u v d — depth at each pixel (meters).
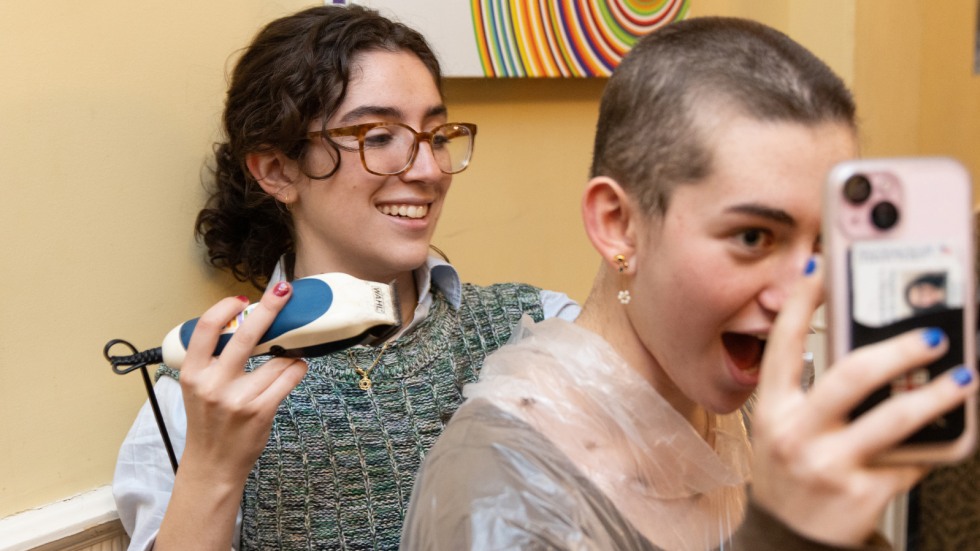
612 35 1.83
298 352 0.97
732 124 0.65
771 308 0.66
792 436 0.47
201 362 0.97
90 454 1.25
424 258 1.30
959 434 0.47
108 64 1.23
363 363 1.28
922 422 0.45
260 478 1.20
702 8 2.10
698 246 0.67
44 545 1.17
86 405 1.24
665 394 0.78
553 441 0.72
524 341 0.81
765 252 0.66
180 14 1.31
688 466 0.75
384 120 1.25
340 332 0.94
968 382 0.46
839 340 0.48
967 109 2.43
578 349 0.77
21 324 1.17
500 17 1.64
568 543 0.66
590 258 1.96
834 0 2.21
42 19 1.16
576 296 1.94
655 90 0.70
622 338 0.77
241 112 1.28
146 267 1.30
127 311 1.28
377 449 1.24
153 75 1.29
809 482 0.47
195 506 1.01
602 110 0.76
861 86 2.23
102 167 1.24
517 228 1.79
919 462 0.47
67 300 1.21
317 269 1.32
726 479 0.76
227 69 1.38
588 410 0.74
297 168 1.28
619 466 0.73
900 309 0.48
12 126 1.15
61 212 1.20
